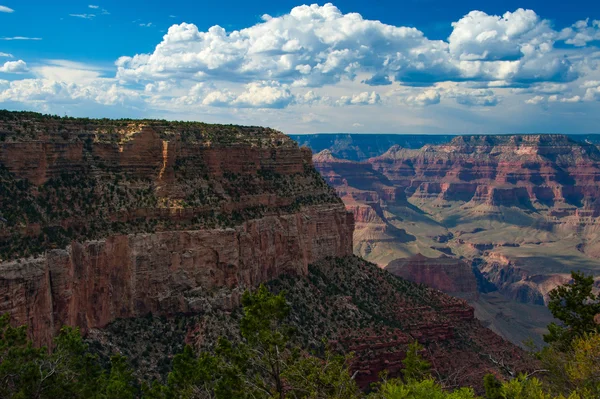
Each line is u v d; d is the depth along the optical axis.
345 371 57.75
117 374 65.06
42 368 59.00
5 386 56.66
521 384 50.56
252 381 59.66
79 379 61.75
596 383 50.41
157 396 65.12
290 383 58.25
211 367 63.38
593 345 53.25
